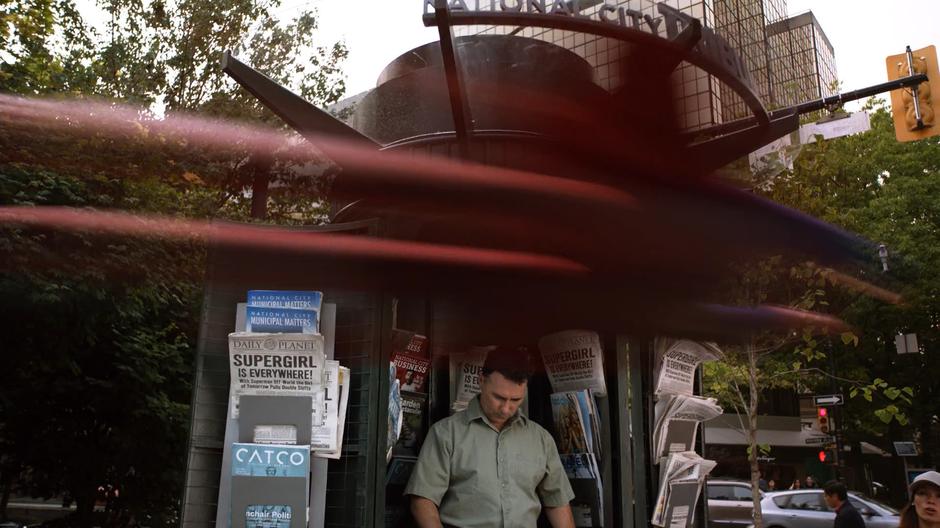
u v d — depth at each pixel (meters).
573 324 3.41
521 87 3.33
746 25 14.62
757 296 6.65
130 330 10.06
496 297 3.28
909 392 8.44
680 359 3.81
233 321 2.85
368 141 3.28
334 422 2.62
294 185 6.74
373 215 3.25
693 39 3.25
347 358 2.79
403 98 3.50
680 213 3.75
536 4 2.99
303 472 2.55
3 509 11.30
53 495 10.50
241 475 2.58
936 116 7.23
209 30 11.88
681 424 3.74
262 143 6.88
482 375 2.97
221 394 2.79
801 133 6.48
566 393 3.30
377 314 2.77
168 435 9.86
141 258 9.02
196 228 9.01
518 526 2.83
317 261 2.86
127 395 9.72
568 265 3.34
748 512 16.58
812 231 6.96
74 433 10.08
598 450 3.23
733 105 4.14
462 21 2.92
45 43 10.97
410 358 3.18
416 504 2.83
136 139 8.87
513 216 3.21
